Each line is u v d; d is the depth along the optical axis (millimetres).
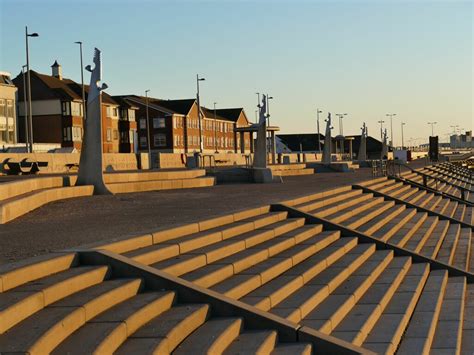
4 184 16641
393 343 9617
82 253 8852
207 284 9578
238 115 119312
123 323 6980
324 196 22797
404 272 15117
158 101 102312
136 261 9156
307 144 144000
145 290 8711
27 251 9648
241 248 12180
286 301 10133
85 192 22766
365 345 9406
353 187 28766
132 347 6730
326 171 57344
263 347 7770
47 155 39344
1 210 13922
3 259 8812
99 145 23297
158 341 6887
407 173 53125
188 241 10984
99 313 7395
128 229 12453
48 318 6559
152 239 10617
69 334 6562
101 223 13789
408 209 29094
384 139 83312
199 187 30125
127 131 89625
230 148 116062
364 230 18859
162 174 29734
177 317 7855
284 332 8477
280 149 136625
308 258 13367
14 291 7016
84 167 23484
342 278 12500
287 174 47688
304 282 11500
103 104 82000
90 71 23031
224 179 35031
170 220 14047
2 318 6098
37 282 7508
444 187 53656
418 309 12336
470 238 25594
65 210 17328
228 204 18484
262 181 34938
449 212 34500
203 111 108250
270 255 12484
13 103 71125
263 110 36000
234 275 10578
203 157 50125
